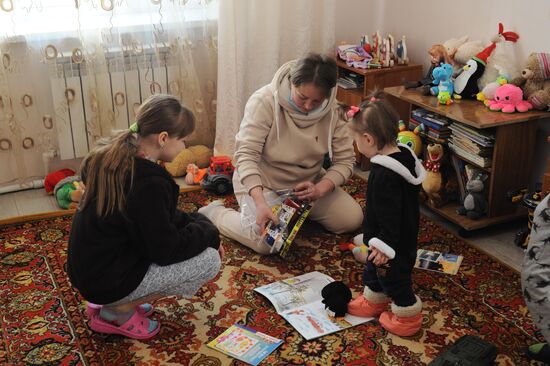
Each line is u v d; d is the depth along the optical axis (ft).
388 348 6.56
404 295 6.55
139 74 10.68
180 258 6.56
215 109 11.55
